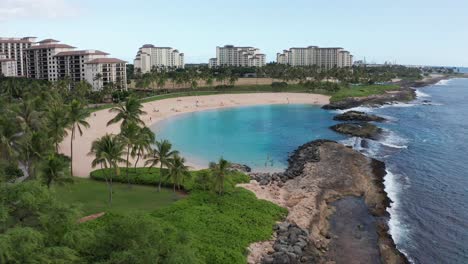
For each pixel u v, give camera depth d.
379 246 55.94
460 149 113.56
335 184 81.31
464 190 78.69
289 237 55.69
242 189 72.88
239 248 50.81
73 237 31.08
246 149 118.62
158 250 31.36
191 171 85.94
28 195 32.16
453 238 58.56
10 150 65.06
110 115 160.38
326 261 51.59
